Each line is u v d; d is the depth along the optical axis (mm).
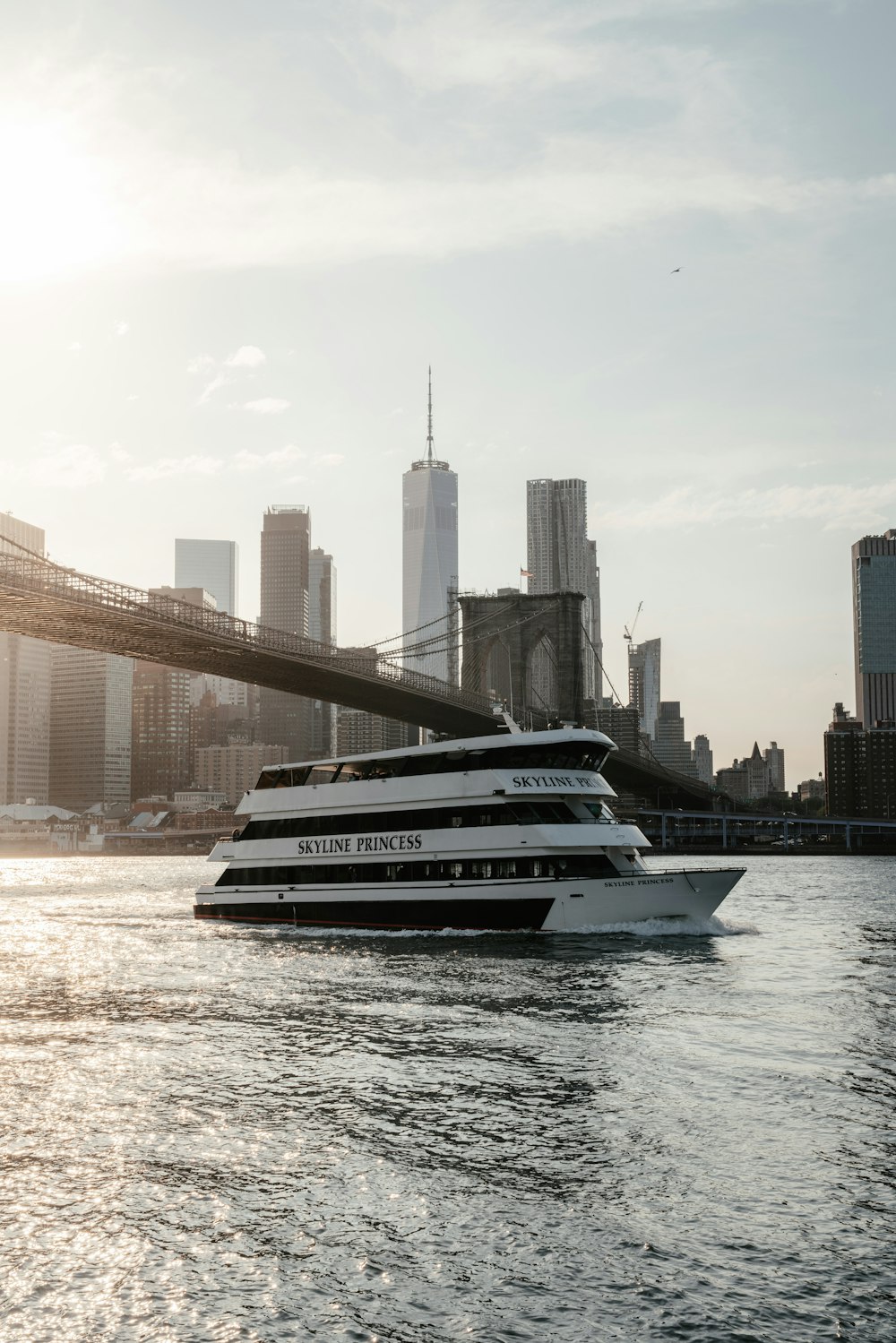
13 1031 30156
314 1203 17359
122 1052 27344
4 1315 14016
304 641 138625
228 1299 14359
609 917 47812
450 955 43750
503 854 48312
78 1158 19531
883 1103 22016
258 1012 32344
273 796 58062
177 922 63375
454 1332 13484
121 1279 14922
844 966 41031
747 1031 28719
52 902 89625
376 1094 23109
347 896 53594
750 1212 16734
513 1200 17359
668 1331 13414
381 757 53000
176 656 124625
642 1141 19938
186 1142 20250
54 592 102938
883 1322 13531
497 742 48844
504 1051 26719
